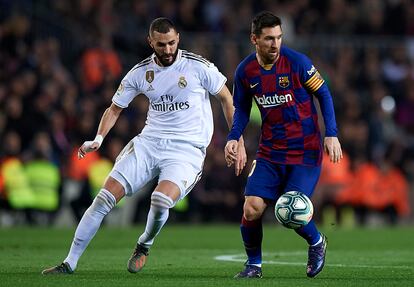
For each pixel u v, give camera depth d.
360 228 68.88
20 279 28.44
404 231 64.12
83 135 69.00
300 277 30.52
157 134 30.75
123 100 31.14
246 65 29.80
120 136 69.69
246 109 30.41
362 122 79.56
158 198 29.56
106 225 69.69
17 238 52.53
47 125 69.81
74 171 67.75
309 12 87.88
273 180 29.66
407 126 82.50
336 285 27.64
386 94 84.06
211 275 31.09
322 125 69.50
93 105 70.06
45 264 35.31
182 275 30.97
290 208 28.42
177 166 30.25
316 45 86.25
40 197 66.81
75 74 78.38
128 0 84.12
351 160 75.25
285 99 29.38
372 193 74.75
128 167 30.34
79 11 81.25
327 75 82.31
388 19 88.88
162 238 54.25
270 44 28.62
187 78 30.55
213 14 85.50
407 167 78.75
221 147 72.19
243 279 29.34
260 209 29.45
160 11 84.69
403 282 28.66
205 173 70.44
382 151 78.25
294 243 50.94
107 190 30.08
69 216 70.44
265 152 29.83
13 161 66.75
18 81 70.00
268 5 87.31
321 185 73.19
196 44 82.44
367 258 40.25
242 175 71.00
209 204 70.56
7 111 69.19
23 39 74.19
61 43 80.06
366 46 86.81
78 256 30.34
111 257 39.72
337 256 41.62
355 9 89.12
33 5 80.75
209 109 31.23
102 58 75.69
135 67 31.00
